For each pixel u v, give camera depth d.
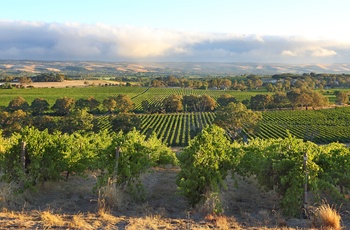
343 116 77.44
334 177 10.09
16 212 8.23
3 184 10.43
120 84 177.12
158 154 16.61
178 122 73.88
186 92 145.12
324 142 52.34
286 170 9.69
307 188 9.47
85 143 14.55
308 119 75.31
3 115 59.38
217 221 7.97
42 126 57.91
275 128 64.94
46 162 10.96
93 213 8.45
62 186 11.51
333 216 7.94
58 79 183.50
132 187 10.40
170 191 11.87
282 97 97.94
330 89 156.12
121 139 11.00
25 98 106.56
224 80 171.88
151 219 7.98
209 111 97.69
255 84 167.38
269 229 7.61
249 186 12.56
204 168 9.90
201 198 9.63
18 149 10.66
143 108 93.94
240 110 54.00
